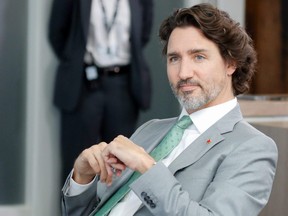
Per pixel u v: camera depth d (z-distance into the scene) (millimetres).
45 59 4160
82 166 2098
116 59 4117
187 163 1975
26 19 4117
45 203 4238
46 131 4207
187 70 1986
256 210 1876
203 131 2072
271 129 3363
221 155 1952
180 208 1777
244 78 2146
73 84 4051
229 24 2020
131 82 4152
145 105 4191
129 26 4113
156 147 2211
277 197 3289
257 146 1949
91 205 2223
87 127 4129
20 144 4168
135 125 4273
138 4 4145
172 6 4520
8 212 4145
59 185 4262
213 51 2002
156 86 4520
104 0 4066
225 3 4680
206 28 1983
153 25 4473
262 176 1904
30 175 4195
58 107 4113
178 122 2135
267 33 4863
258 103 4367
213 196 1834
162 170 1829
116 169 1970
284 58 4871
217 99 2092
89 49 4078
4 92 4098
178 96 2037
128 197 2098
